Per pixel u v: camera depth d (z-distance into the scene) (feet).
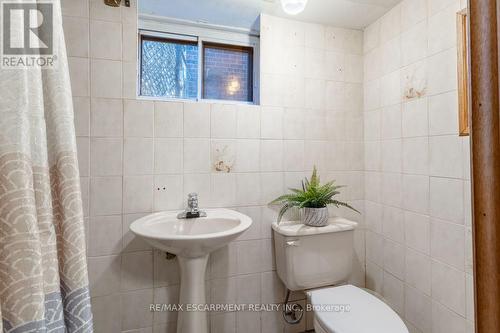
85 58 4.28
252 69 5.69
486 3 1.12
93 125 4.32
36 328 1.41
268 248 5.22
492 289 1.11
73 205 1.76
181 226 4.34
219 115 4.95
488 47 1.11
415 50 4.57
